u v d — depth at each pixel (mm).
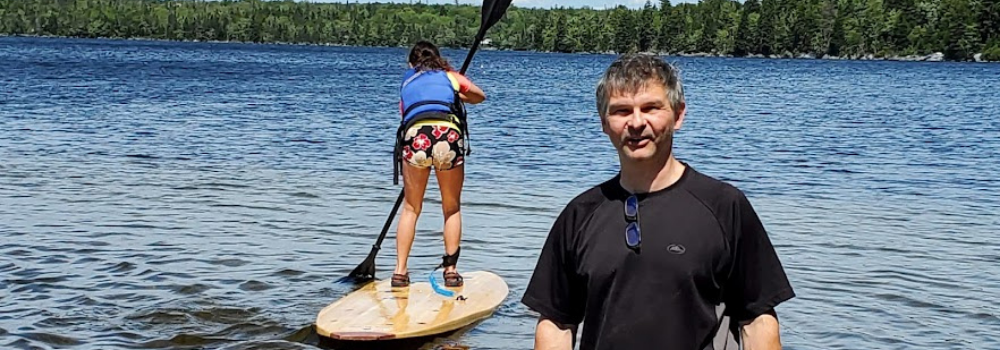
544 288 3082
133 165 13320
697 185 2918
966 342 5836
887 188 12469
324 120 22109
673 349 2848
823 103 33594
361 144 16906
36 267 7262
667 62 2977
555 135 19172
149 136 17359
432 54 6691
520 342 5793
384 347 5707
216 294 6664
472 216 9750
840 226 9562
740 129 21750
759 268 2926
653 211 2896
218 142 16672
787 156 16219
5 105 23562
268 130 19219
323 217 9648
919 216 10250
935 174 13977
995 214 10484
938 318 6344
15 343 5523
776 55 143250
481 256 7984
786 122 24188
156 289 6746
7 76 39344
